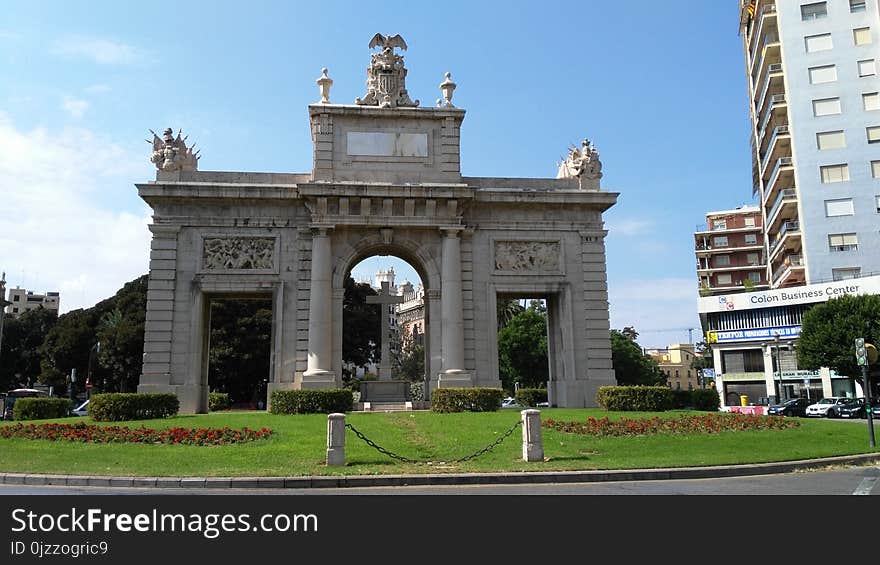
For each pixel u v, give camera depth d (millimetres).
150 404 30500
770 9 71750
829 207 64812
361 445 22234
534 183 43219
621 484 16938
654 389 33719
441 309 40188
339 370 38938
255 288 39344
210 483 16672
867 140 64250
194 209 39812
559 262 42094
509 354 86188
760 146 80688
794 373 69188
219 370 65625
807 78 67188
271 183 40969
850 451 22797
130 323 67500
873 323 53094
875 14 65812
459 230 40562
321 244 39375
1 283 63219
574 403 40344
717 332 75375
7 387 98188
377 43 42969
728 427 26859
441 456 20891
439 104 42781
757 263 107688
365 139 41281
